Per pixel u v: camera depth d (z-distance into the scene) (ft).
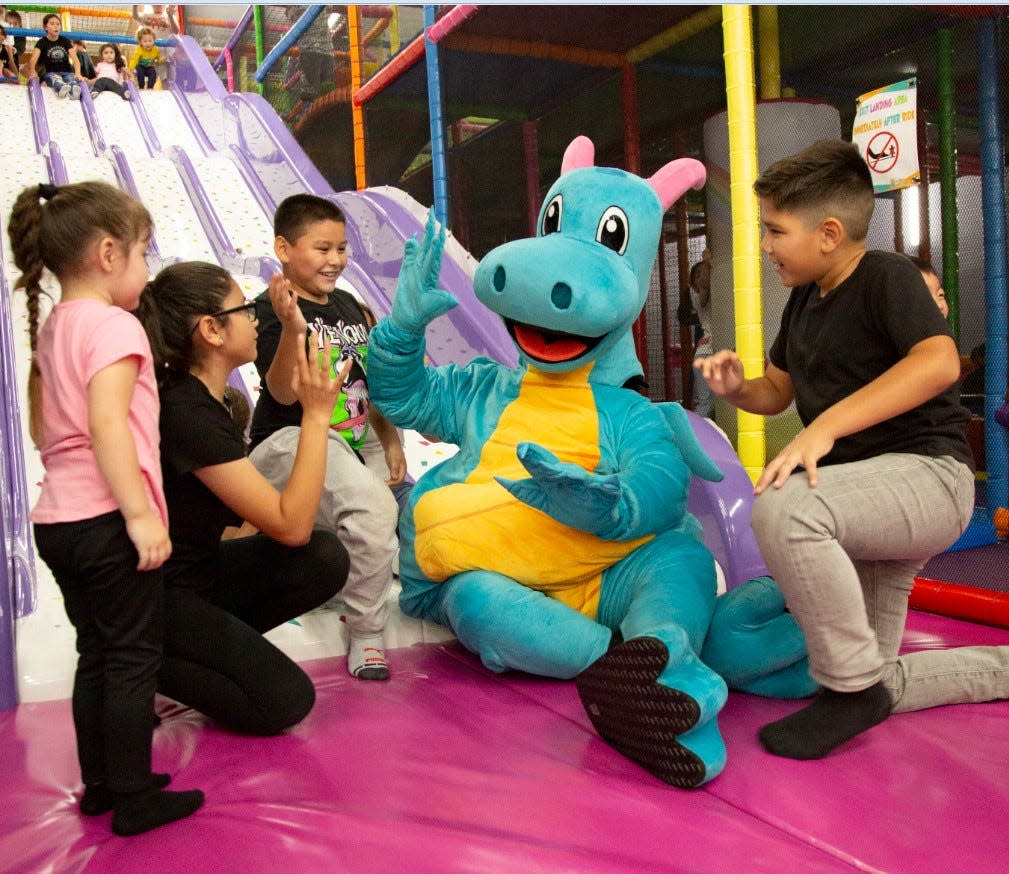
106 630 5.71
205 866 5.00
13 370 12.34
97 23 50.26
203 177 24.85
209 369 7.09
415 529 8.78
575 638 7.84
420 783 5.98
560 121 28.78
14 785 6.17
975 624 9.72
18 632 8.41
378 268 19.61
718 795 5.82
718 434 11.72
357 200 20.66
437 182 21.80
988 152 15.12
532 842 5.14
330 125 33.30
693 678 6.15
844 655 6.44
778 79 19.26
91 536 5.63
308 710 7.02
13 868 5.10
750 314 12.41
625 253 8.62
